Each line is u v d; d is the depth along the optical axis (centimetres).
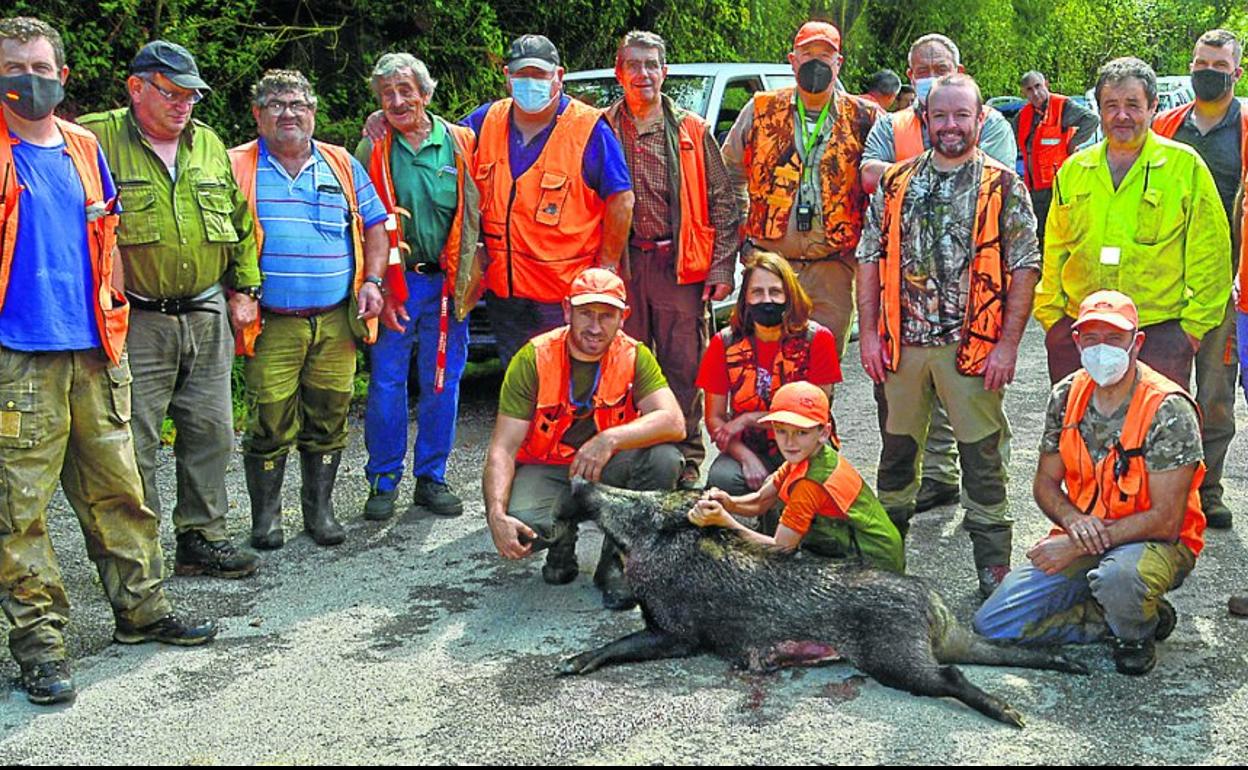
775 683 384
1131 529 390
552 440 466
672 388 589
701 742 347
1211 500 531
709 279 583
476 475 635
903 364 455
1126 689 377
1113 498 393
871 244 467
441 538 537
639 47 560
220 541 492
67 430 385
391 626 439
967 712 362
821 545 434
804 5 1448
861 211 568
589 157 547
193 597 470
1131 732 349
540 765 337
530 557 510
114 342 389
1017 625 409
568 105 551
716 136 815
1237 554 496
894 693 375
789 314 475
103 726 365
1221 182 554
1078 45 2331
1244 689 375
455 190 547
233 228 467
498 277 561
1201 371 524
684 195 569
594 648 417
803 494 423
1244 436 681
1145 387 391
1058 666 389
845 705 368
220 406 479
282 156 501
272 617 450
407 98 534
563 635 429
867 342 467
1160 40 2698
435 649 418
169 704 379
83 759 346
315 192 504
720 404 494
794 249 567
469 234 549
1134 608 378
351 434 721
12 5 743
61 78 372
